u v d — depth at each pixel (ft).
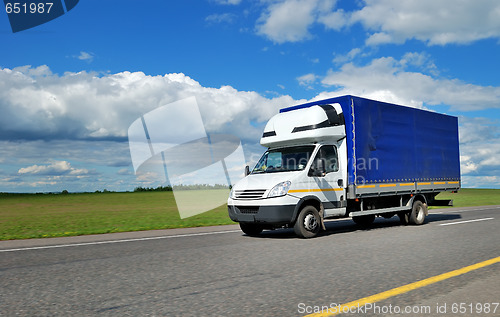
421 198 42.73
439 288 15.71
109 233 35.86
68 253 24.44
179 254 23.94
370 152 36.50
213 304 13.80
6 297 14.83
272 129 36.52
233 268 19.76
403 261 21.24
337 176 34.47
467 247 25.89
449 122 47.01
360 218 44.34
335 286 16.14
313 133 33.30
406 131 40.65
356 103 35.63
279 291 15.43
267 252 24.58
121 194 162.30
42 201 108.27
